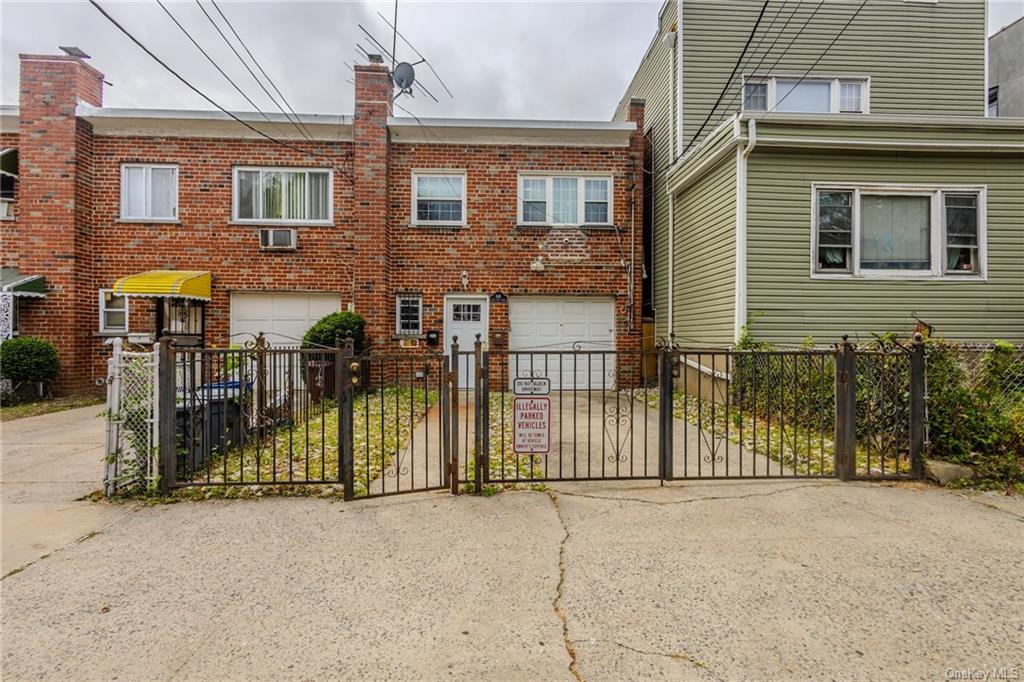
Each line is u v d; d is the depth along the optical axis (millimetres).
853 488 4445
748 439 6289
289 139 11055
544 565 3154
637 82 14109
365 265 10930
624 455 5848
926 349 4820
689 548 3355
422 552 3332
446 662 2301
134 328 10750
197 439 5070
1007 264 8625
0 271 10297
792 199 8523
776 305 8508
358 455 5734
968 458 4629
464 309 11391
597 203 11570
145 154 10828
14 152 10539
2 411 8688
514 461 5566
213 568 3141
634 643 2420
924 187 8555
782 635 2473
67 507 4156
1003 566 3094
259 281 11016
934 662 2279
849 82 11344
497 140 11359
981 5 11328
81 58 10523
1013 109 14234
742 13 11195
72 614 2660
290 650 2387
